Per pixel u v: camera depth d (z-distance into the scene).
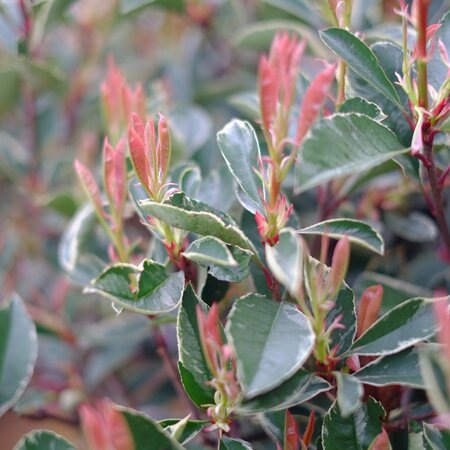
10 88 0.69
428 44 0.47
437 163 0.50
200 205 0.44
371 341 0.43
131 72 0.86
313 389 0.43
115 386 0.75
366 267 0.59
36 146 0.77
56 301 0.70
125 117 0.51
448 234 0.47
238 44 0.65
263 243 0.43
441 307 0.40
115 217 0.48
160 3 0.69
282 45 0.41
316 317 0.42
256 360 0.40
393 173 0.59
